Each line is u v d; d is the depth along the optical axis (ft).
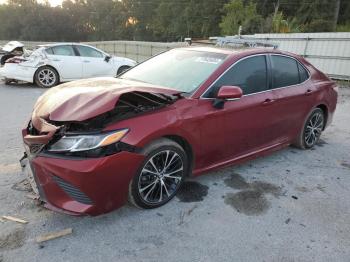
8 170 13.69
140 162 10.37
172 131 11.01
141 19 229.45
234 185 13.47
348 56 47.78
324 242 10.32
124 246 9.62
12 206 11.16
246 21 96.32
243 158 14.16
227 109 12.57
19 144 16.85
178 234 10.26
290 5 135.23
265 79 14.43
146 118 10.59
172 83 13.01
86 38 270.87
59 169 9.41
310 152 17.72
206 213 11.41
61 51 37.24
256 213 11.62
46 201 10.07
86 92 10.82
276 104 14.67
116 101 9.96
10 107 25.62
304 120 16.97
